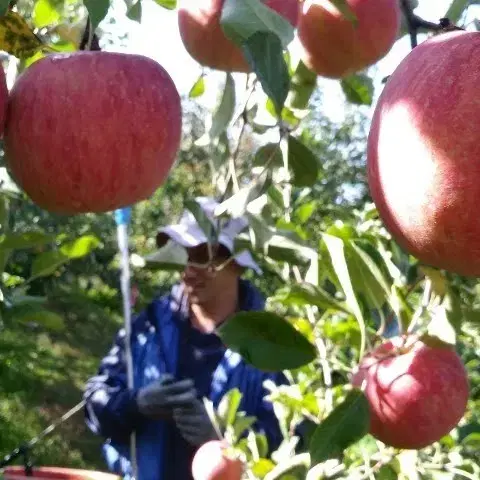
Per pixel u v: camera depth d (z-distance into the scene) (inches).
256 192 55.3
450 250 31.9
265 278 123.0
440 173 30.8
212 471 72.2
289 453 72.2
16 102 40.2
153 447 84.5
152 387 81.7
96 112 39.3
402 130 32.1
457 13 46.5
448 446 76.8
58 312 269.6
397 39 52.2
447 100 30.9
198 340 86.2
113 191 40.5
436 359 48.6
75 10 59.8
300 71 56.2
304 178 54.8
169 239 86.1
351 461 71.2
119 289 292.7
